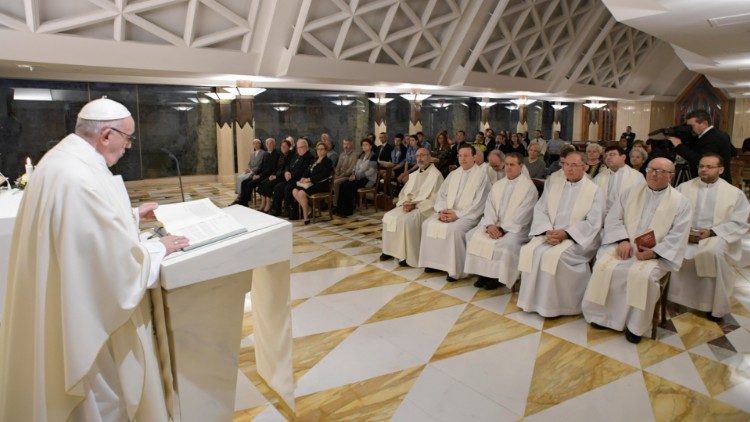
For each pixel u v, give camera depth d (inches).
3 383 62.2
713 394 95.1
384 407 91.6
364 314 135.6
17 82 347.6
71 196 58.0
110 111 65.0
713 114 621.3
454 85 403.9
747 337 119.6
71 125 372.8
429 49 364.5
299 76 309.4
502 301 144.9
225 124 428.8
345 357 111.1
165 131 416.5
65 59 230.5
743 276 163.5
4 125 348.2
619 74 548.7
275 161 301.7
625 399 93.6
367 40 324.2
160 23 247.9
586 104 622.2
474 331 124.4
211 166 445.1
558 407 91.3
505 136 383.6
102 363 63.0
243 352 111.5
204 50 267.4
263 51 286.0
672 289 137.6
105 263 58.6
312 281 163.8
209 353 72.4
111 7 223.3
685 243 118.0
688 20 183.0
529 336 121.3
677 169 198.1
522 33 398.3
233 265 67.7
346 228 247.0
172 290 66.1
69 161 60.4
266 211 295.3
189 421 71.8
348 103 492.1
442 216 165.9
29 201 60.1
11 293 62.4
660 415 88.5
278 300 82.4
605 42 481.4
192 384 71.4
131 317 62.8
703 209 134.9
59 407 60.9
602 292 121.7
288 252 74.5
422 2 323.9
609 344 116.8
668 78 602.9
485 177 167.5
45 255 58.6
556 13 409.7
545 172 252.4
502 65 418.6
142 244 61.9
